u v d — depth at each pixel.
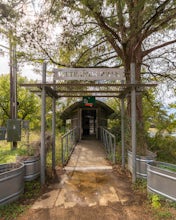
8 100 19.91
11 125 8.00
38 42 6.22
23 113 21.08
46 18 5.38
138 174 4.65
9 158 6.08
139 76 6.86
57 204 3.42
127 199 3.62
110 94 6.11
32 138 10.17
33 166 4.46
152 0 4.15
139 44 6.21
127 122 6.48
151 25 5.15
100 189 4.12
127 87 4.77
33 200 3.59
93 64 8.22
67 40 6.23
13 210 3.18
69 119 13.94
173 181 3.28
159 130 8.97
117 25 5.34
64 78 4.60
